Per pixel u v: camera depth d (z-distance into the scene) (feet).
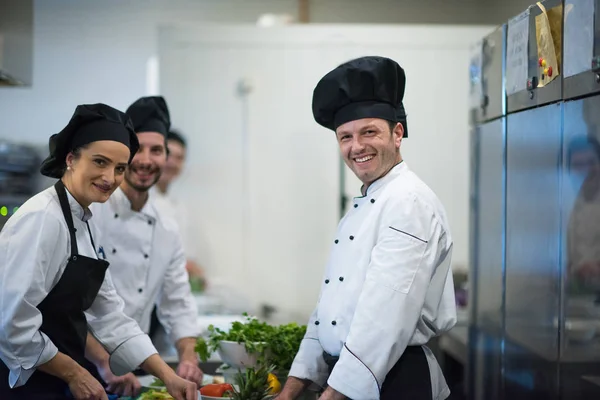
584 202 5.49
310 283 13.62
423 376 5.98
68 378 6.25
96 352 7.43
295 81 13.29
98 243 7.33
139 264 8.27
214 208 13.47
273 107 13.34
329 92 6.00
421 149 13.33
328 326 6.09
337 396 5.67
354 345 5.63
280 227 13.57
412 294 5.66
